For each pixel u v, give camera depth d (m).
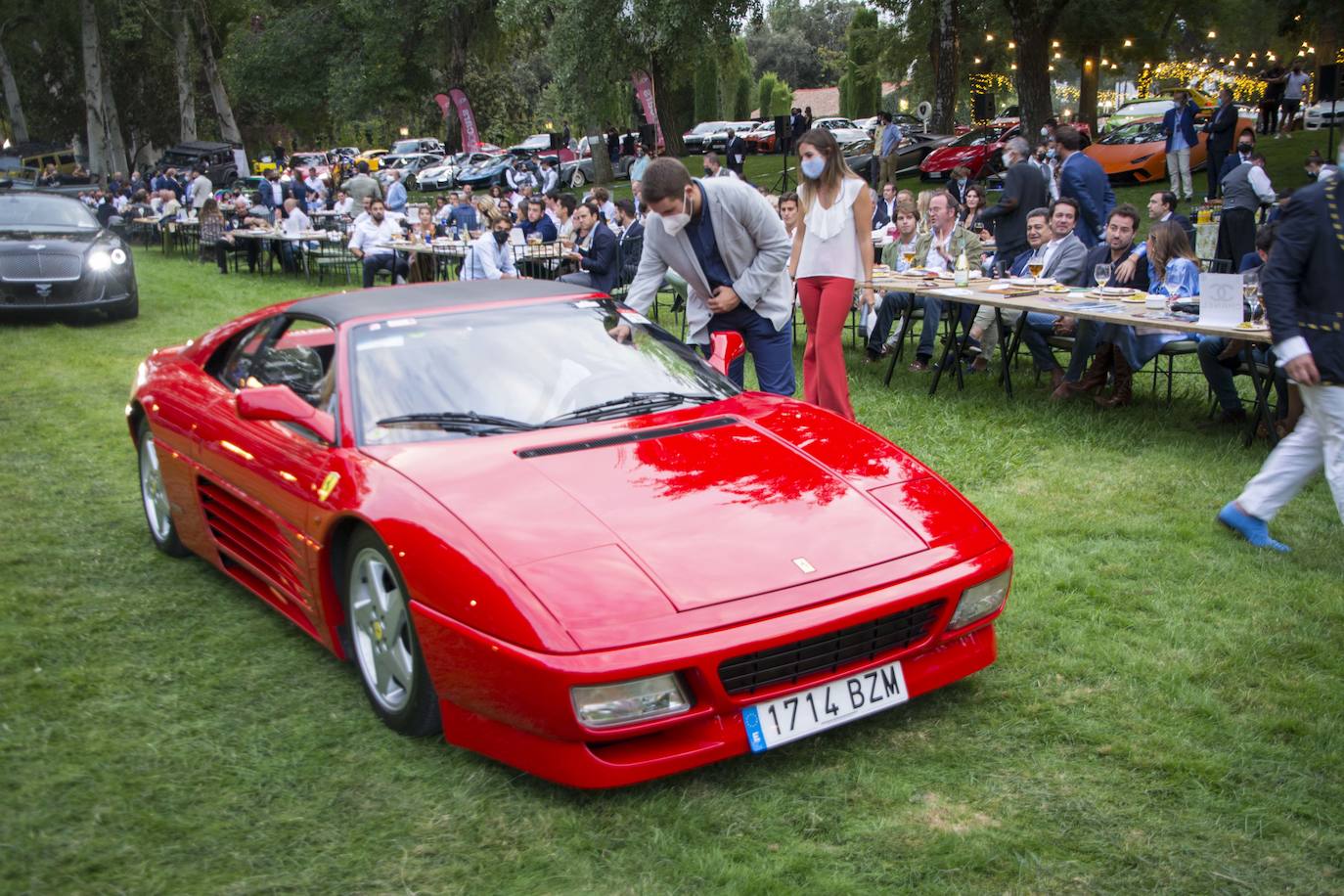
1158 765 2.98
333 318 4.00
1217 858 2.59
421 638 2.95
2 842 2.77
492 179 36.25
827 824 2.77
